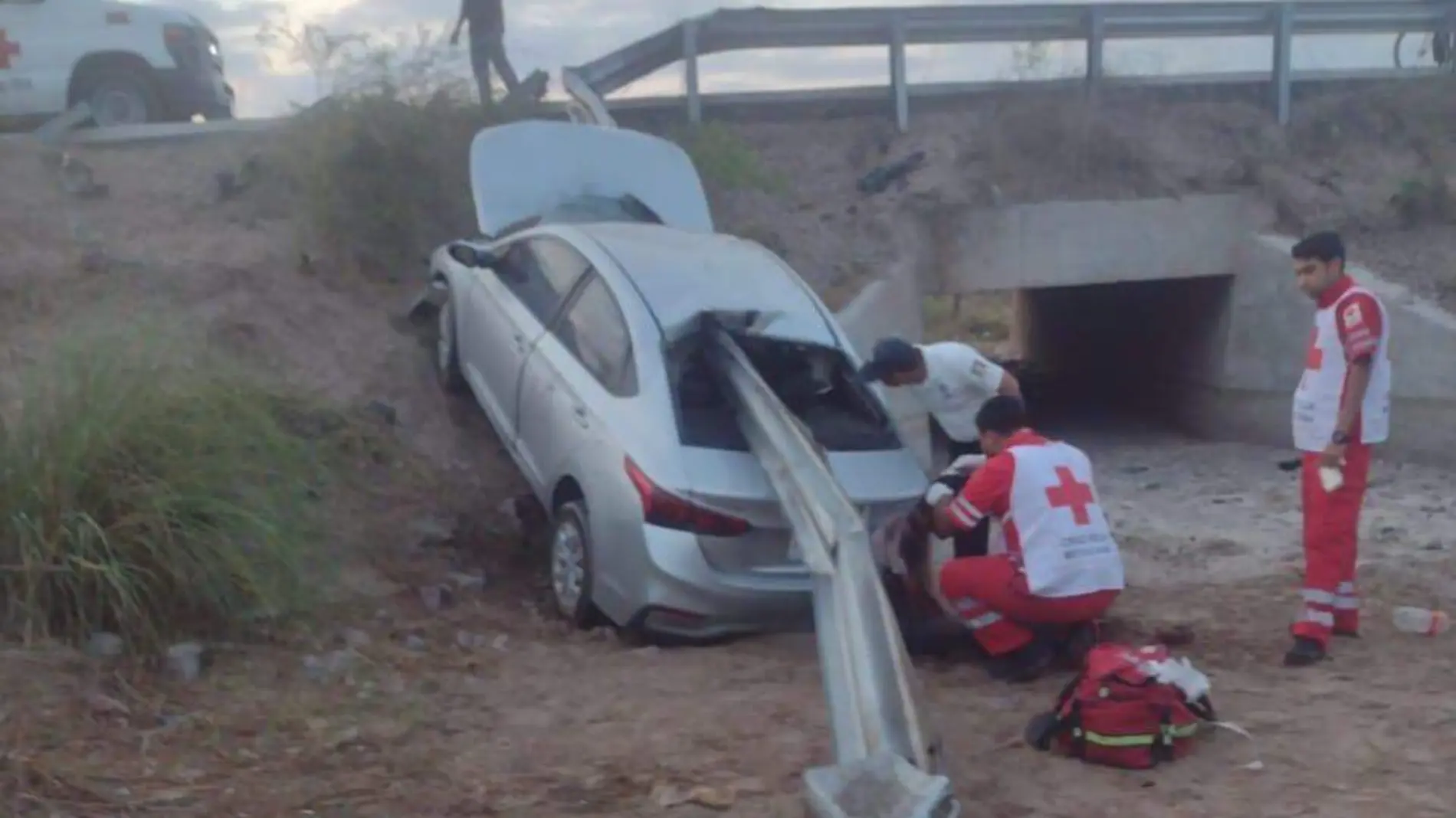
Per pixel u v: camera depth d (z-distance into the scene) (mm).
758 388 7402
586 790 5289
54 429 6477
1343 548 7023
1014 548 6723
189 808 4914
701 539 7031
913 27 15531
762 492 7129
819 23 15164
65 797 4902
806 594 7234
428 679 6523
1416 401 13625
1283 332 15039
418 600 7668
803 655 7109
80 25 13508
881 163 15070
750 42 15086
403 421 9422
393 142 11289
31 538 6145
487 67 13344
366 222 11070
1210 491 12898
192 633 6492
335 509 8047
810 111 15703
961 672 6965
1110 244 14984
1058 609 6664
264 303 9953
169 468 6648
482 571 8344
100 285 9602
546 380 8094
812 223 13992
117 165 12180
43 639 6039
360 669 6539
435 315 10500
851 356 8211
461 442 9508
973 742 5895
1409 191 15305
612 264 8141
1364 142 16359
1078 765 5641
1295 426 7172
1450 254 14844
